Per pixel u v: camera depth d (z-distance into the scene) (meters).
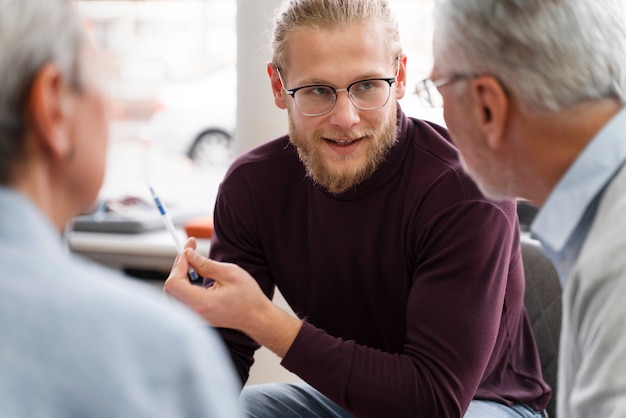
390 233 1.40
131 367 0.58
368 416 1.32
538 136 0.95
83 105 0.70
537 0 0.92
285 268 1.51
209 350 0.63
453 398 1.29
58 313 0.59
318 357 1.32
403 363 1.31
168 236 2.32
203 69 2.70
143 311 0.61
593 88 0.91
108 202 2.46
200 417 0.60
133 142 2.84
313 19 1.31
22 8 0.65
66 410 0.56
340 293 1.48
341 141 1.36
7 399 0.55
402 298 1.44
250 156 1.55
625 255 0.85
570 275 0.92
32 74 0.65
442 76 1.02
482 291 1.31
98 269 0.70
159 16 2.62
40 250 0.62
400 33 1.39
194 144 2.95
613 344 0.84
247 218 1.51
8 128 0.64
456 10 0.98
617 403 0.82
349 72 1.31
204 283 1.47
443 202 1.34
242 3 2.10
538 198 1.02
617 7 0.94
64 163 0.70
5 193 0.63
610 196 0.91
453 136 1.05
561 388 0.97
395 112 1.38
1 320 0.57
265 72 2.09
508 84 0.94
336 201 1.42
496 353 1.44
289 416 1.50
